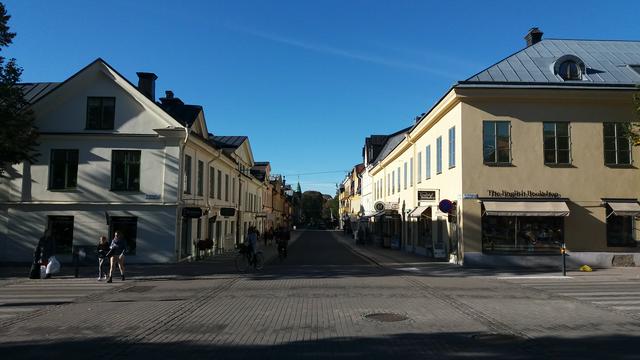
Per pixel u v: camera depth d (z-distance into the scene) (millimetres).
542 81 22812
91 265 22344
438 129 26219
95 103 23938
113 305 11844
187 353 7363
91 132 23562
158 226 23250
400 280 16891
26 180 23453
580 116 22109
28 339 8312
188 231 25797
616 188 21984
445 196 24719
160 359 7027
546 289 14617
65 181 23578
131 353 7371
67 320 9977
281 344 7902
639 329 9016
